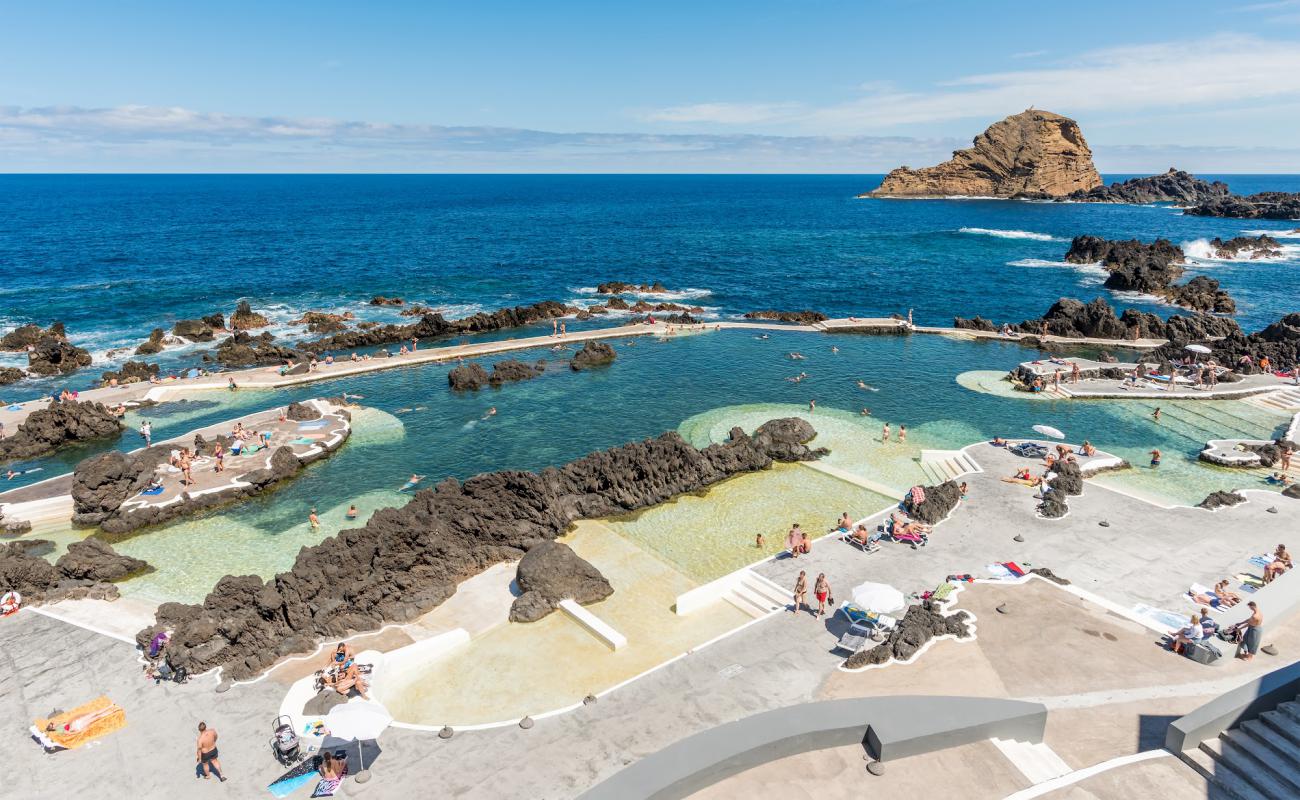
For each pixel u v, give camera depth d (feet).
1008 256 496.23
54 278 388.78
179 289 364.17
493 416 193.06
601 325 304.91
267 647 91.04
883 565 108.88
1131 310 286.66
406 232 649.61
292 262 456.45
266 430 176.35
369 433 180.96
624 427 184.65
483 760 72.79
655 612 102.53
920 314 329.93
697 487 146.30
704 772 60.70
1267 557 108.78
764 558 118.83
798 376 227.20
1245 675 81.30
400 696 84.58
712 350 261.03
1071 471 135.13
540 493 125.49
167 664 87.04
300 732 76.33
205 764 70.44
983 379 222.28
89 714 77.82
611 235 637.71
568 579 104.37
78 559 114.42
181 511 139.33
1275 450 152.97
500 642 95.14
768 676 84.23
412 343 269.03
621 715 78.69
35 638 95.35
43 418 172.86
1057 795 60.23
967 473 144.56
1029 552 111.65
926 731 65.05
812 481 150.20
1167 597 98.58
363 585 100.89
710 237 620.08
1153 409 192.13
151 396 207.51
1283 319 256.52
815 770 63.57
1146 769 63.21
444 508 122.72
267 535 132.77
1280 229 640.17
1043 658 85.15
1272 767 60.59
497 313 301.02
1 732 77.36
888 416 190.19
